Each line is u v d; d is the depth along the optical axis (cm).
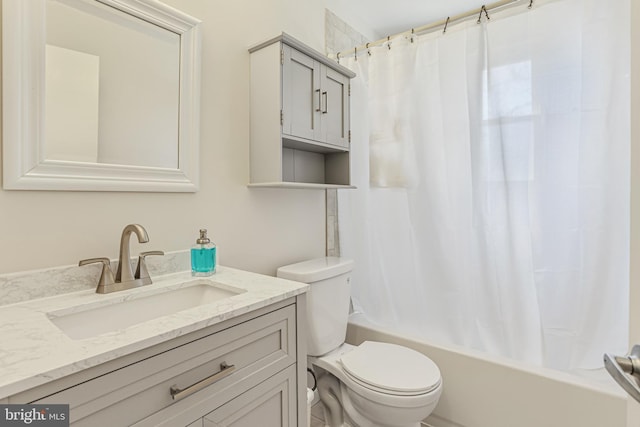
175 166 125
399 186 186
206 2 136
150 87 117
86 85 102
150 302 103
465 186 167
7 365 55
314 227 194
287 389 98
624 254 131
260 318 90
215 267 123
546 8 142
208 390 78
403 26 245
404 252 189
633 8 73
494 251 158
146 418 67
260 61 149
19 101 89
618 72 128
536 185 145
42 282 93
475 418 154
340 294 170
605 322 134
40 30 93
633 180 74
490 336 161
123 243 102
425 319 182
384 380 130
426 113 176
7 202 89
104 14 106
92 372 60
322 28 199
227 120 144
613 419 124
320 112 166
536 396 139
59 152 97
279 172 142
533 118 145
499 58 152
